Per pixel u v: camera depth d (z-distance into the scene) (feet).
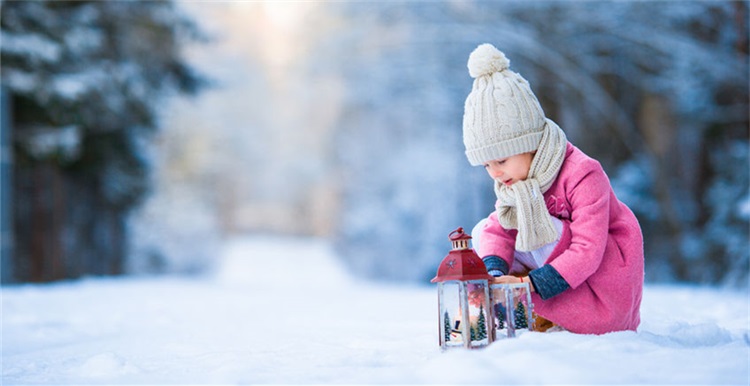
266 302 22.97
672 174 59.36
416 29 64.28
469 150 9.47
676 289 29.96
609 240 9.12
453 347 8.38
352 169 99.91
